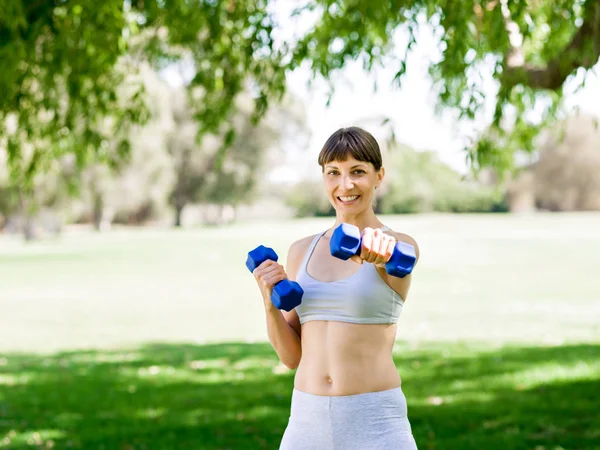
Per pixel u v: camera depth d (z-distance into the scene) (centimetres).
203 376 884
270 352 1073
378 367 262
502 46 498
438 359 957
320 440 261
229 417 673
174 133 5162
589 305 1633
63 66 611
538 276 2312
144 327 1482
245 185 5716
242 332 1388
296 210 7881
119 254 3559
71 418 686
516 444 554
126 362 1018
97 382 866
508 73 551
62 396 788
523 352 993
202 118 716
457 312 1581
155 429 637
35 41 595
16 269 2952
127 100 722
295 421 269
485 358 950
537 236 3875
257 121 635
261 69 639
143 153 4397
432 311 1611
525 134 802
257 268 274
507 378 805
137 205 5741
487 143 605
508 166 834
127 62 709
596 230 4256
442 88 610
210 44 668
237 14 623
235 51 686
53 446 591
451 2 497
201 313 1692
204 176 5566
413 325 1395
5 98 608
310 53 646
